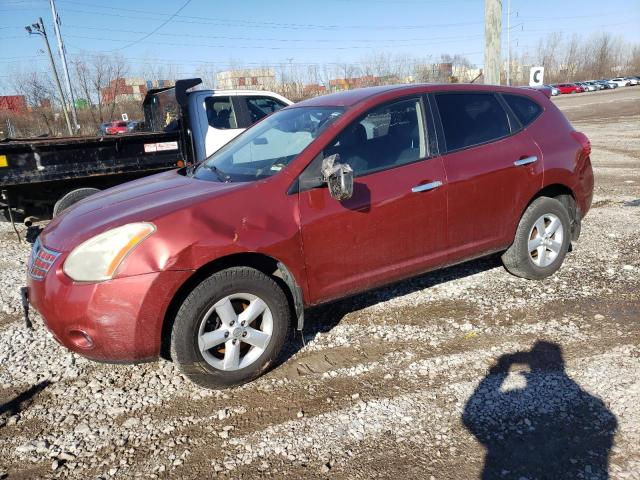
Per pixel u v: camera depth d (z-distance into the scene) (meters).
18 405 3.24
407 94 3.91
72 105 32.12
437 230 3.89
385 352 3.62
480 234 4.14
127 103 37.44
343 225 3.46
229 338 3.18
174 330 3.04
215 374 3.17
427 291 4.55
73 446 2.84
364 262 3.61
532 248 4.49
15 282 5.45
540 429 2.76
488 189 4.08
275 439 2.81
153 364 3.64
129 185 4.07
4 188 6.22
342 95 4.10
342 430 2.85
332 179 3.18
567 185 4.56
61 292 2.95
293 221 3.30
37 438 2.92
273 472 2.58
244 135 4.39
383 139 3.73
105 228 3.01
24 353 3.87
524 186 4.28
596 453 2.57
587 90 60.00
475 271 4.93
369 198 3.54
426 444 2.71
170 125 7.93
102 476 2.62
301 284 3.38
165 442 2.84
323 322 4.10
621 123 19.48
